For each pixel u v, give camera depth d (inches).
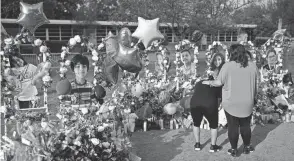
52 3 1461.6
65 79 205.9
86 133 177.9
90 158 174.7
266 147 227.9
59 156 168.4
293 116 297.4
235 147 211.6
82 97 210.8
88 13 1227.2
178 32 901.2
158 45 326.6
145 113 270.4
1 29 205.5
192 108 218.7
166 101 292.4
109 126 189.8
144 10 825.5
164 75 338.0
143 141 247.1
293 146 229.5
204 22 836.6
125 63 191.9
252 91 202.8
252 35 1464.1
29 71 222.5
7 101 199.5
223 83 203.9
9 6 1385.3
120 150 186.2
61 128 187.6
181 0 814.5
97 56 216.4
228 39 1120.2
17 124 185.5
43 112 196.7
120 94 270.5
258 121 288.4
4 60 201.2
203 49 978.1
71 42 208.5
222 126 276.4
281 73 339.6
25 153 170.9
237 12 911.7
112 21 991.6
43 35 1213.1
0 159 179.0
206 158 209.5
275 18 1454.2
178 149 227.6
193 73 338.6
